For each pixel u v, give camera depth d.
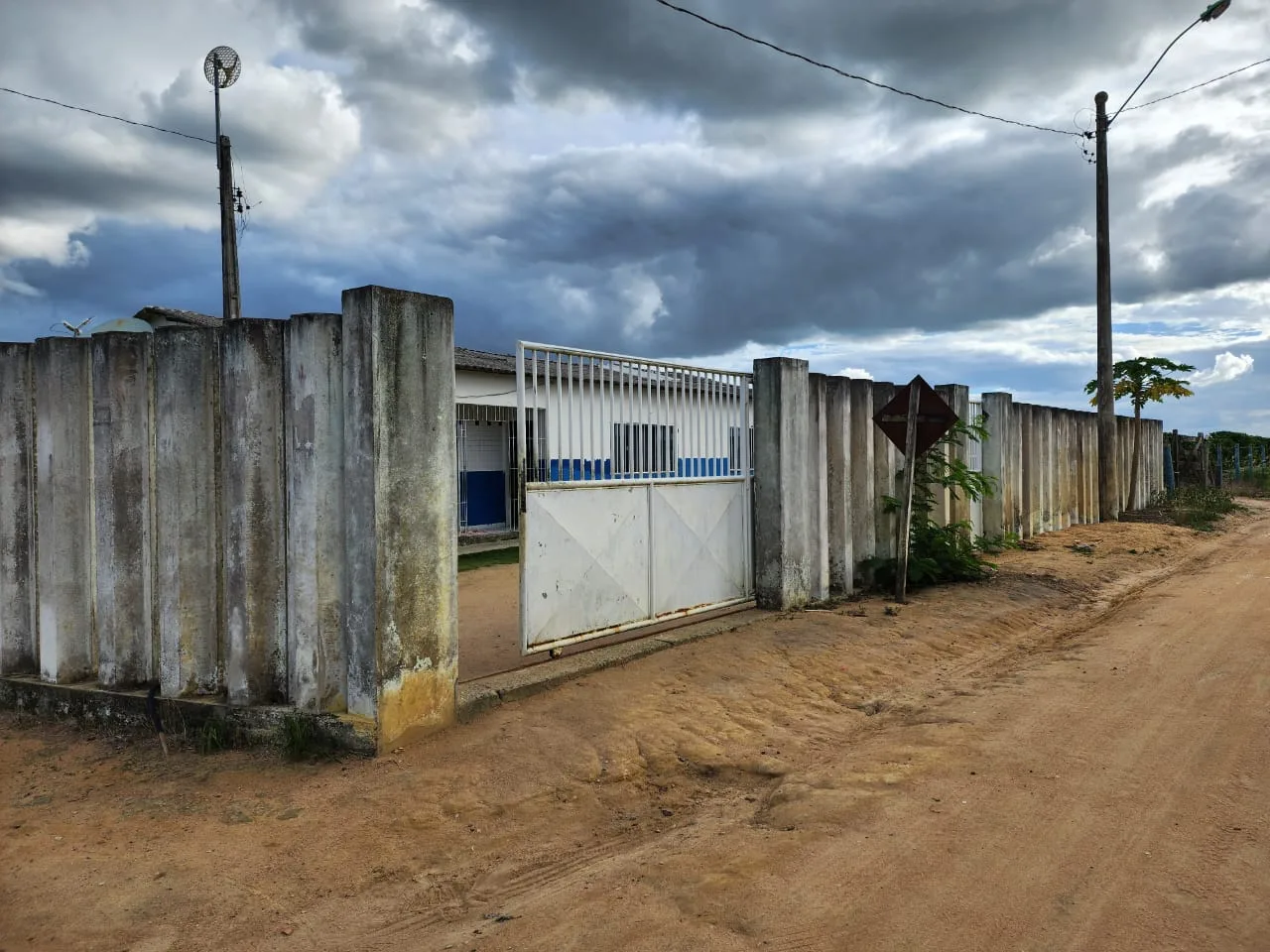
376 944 3.45
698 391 8.39
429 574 5.43
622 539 7.47
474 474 17.97
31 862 4.11
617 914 3.53
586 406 7.12
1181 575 12.34
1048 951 3.14
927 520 11.03
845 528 9.90
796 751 5.52
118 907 3.70
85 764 5.45
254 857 4.11
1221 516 21.09
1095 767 4.91
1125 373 27.27
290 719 5.27
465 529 17.70
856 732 5.93
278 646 5.59
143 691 6.00
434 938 3.47
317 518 5.27
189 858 4.09
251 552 5.48
